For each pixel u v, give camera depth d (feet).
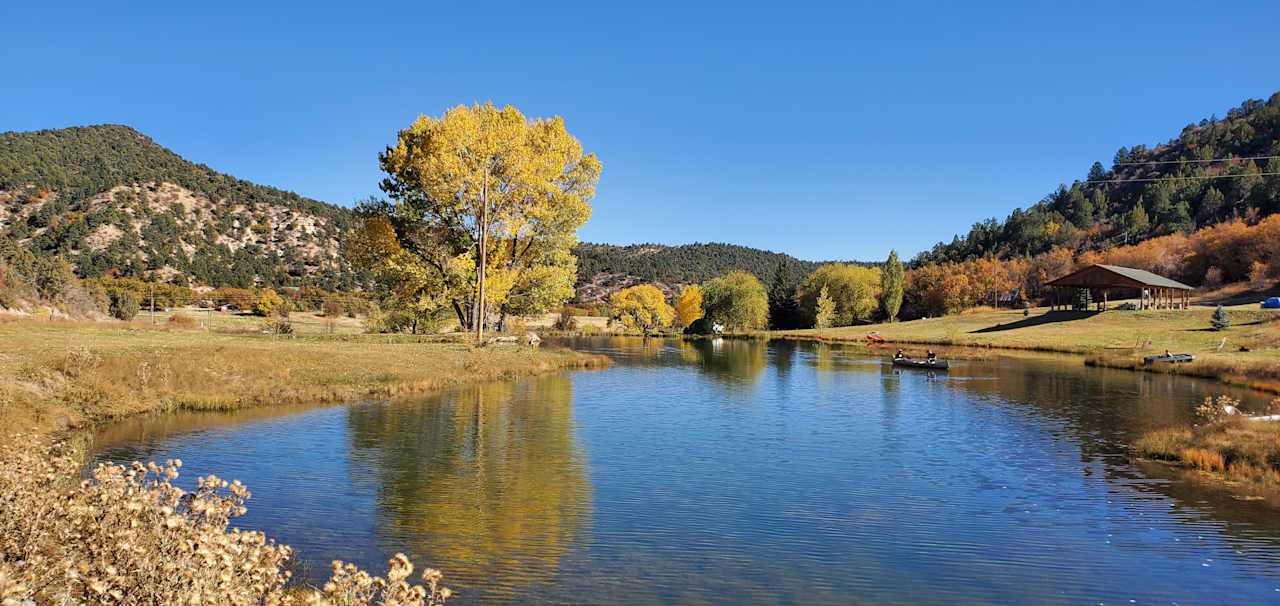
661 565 39.42
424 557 39.40
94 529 22.25
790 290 496.64
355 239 164.04
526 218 164.66
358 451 66.08
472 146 148.87
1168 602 35.70
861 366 176.76
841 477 60.49
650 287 402.52
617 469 61.82
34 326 131.23
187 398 85.20
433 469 60.03
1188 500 54.03
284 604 20.08
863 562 40.63
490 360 137.28
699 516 48.70
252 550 20.97
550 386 120.16
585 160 173.37
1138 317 281.54
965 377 147.74
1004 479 60.29
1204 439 69.82
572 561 39.52
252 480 54.95
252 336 151.74
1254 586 37.78
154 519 21.43
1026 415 95.81
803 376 149.69
